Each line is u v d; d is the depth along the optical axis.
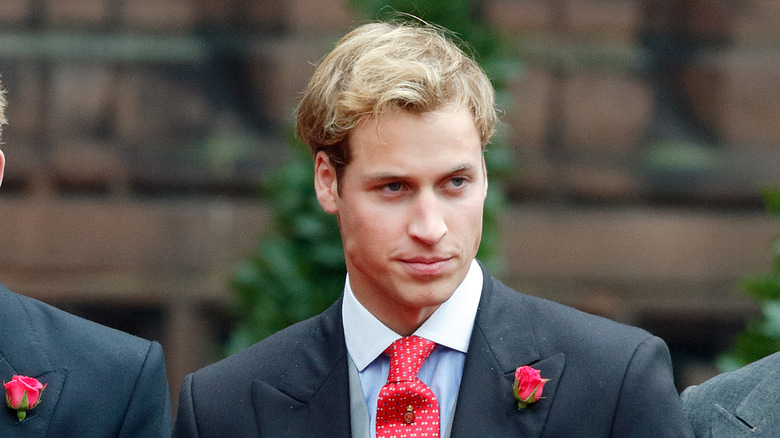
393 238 8.36
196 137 26.48
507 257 26.16
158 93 26.47
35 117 26.34
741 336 14.52
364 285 9.00
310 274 17.72
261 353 9.55
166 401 10.56
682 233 26.44
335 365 9.22
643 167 26.58
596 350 8.93
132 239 26.14
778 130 26.70
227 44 26.62
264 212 26.22
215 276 26.09
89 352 10.32
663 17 26.86
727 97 26.73
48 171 26.25
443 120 8.22
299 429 9.12
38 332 10.34
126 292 26.05
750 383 9.79
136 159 26.33
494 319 9.17
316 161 9.02
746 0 26.73
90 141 26.36
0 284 10.58
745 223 26.55
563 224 26.33
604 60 26.69
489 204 17.58
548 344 9.06
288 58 26.52
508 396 8.82
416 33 8.83
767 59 26.73
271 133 26.56
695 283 26.47
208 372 9.55
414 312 8.90
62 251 26.12
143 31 26.61
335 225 17.66
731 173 26.58
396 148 8.23
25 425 9.82
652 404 8.70
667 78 26.81
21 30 26.47
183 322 26.12
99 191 26.39
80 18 26.50
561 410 8.74
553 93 26.56
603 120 26.69
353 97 8.32
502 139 17.98
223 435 9.20
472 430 8.73
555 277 26.28
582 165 26.58
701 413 9.89
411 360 8.91
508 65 17.62
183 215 26.16
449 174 8.27
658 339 9.05
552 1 26.61
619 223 26.42
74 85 26.38
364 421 9.02
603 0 26.69
